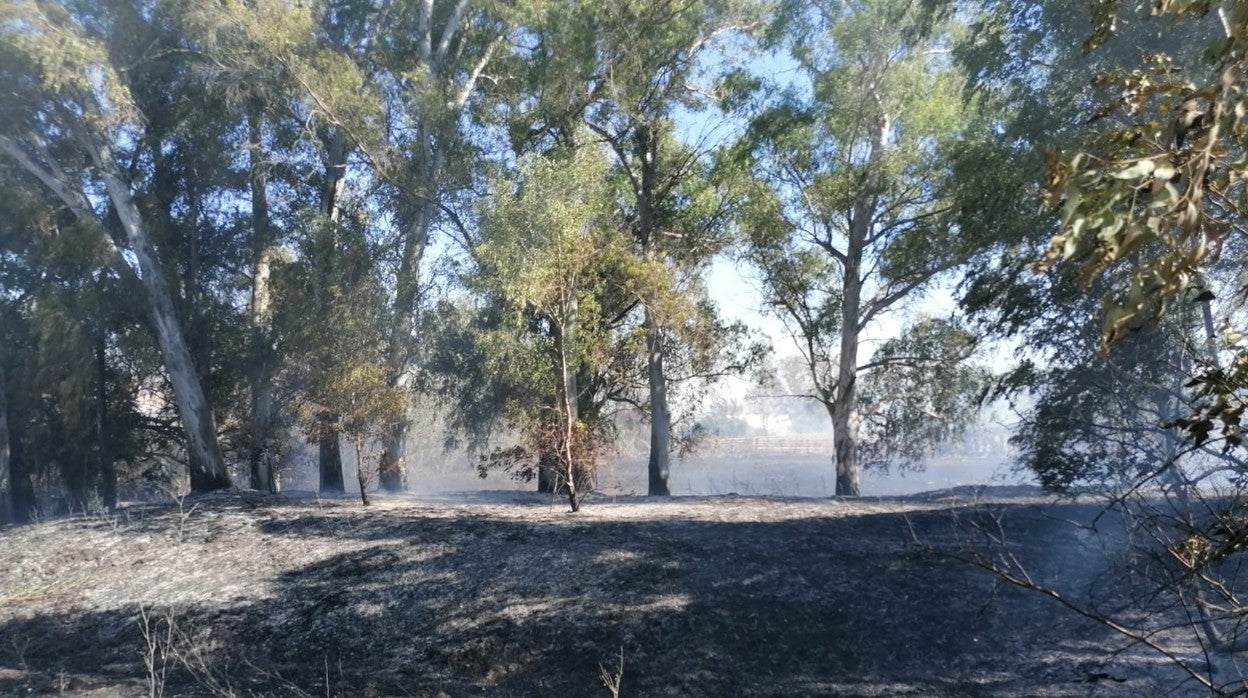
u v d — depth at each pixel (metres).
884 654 8.61
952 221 15.81
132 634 11.07
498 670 9.38
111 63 18.09
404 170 18.75
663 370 23.03
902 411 23.62
